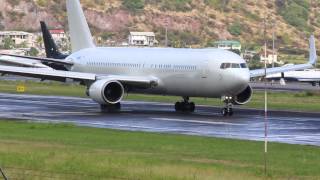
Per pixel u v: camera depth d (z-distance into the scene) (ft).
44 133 364.99
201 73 501.97
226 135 376.68
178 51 532.73
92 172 240.73
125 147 314.55
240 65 493.36
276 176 242.17
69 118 466.70
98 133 372.38
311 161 278.67
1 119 450.30
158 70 533.14
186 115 496.64
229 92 495.41
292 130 403.75
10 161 261.24
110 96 522.88
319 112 532.73
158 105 587.68
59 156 275.39
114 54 583.58
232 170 250.98
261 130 402.93
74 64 620.49
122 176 234.79
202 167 256.73
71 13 651.25
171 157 285.64
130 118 470.39
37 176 233.35
